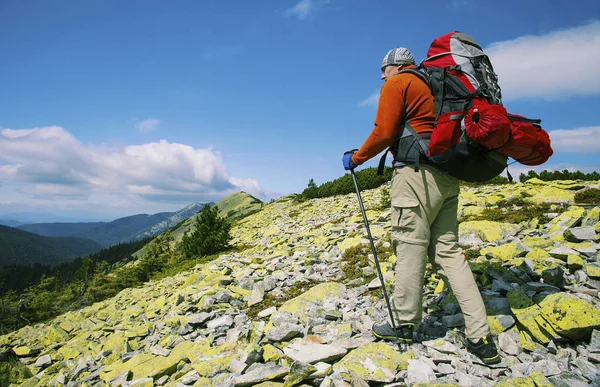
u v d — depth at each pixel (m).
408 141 2.93
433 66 3.01
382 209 13.44
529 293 3.57
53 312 15.96
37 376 5.66
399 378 2.73
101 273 16.61
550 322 2.97
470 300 2.93
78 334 7.77
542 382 2.42
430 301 4.25
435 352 3.05
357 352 3.06
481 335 2.85
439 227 3.12
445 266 3.09
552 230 5.71
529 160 2.72
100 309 10.27
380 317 3.91
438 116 2.78
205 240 15.76
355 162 3.29
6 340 9.14
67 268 126.75
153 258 16.73
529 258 4.52
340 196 24.52
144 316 7.22
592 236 4.61
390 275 5.25
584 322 2.81
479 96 2.73
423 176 2.92
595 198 7.53
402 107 2.89
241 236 20.16
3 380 5.70
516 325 3.29
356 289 5.26
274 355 3.50
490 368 2.79
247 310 5.62
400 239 3.10
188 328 5.17
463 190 14.30
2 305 15.52
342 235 9.57
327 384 2.77
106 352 5.43
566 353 2.81
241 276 7.83
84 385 4.46
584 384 2.37
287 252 9.52
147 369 4.20
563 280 3.76
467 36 3.03
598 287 3.57
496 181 16.03
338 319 4.28
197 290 7.75
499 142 2.50
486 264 4.55
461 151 2.67
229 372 3.51
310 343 3.60
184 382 3.56
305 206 24.72
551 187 9.73
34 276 137.00
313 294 5.11
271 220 23.36
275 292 6.18
